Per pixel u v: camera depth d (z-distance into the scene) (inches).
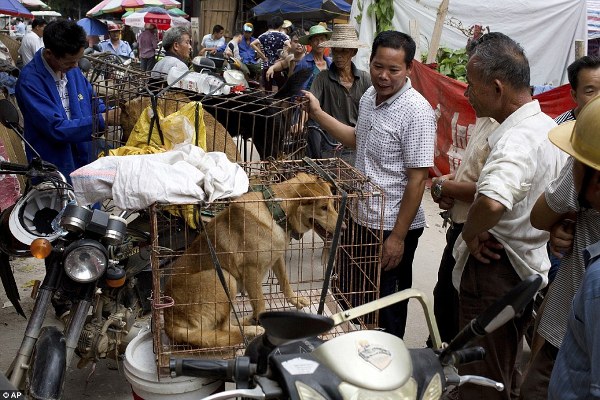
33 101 163.6
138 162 108.7
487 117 122.0
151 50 556.7
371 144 144.4
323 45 214.8
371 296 127.9
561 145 92.7
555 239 104.0
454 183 132.4
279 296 134.9
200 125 136.2
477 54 115.7
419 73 290.2
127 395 145.9
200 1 841.5
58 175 123.2
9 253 127.0
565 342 81.4
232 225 118.0
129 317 134.6
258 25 828.6
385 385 63.8
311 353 69.6
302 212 120.4
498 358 120.3
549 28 374.0
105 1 824.3
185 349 114.7
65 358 102.2
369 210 136.3
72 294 108.7
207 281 117.4
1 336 167.3
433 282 216.1
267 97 163.0
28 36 394.3
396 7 374.9
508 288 119.9
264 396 66.7
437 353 75.1
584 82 153.7
